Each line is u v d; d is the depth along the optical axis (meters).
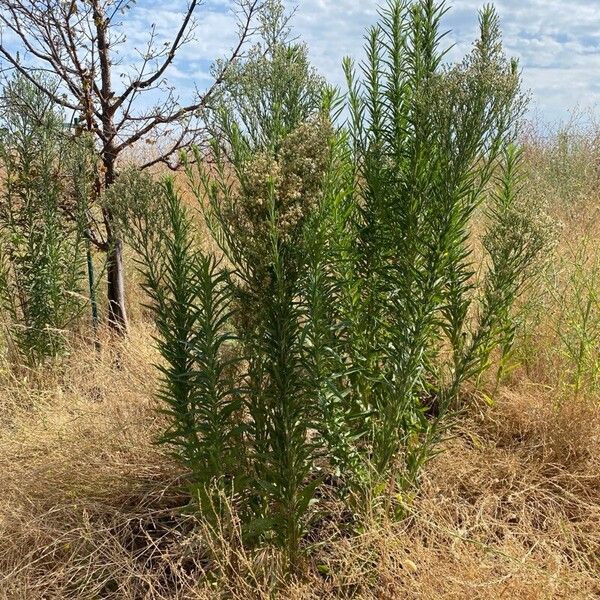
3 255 4.61
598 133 8.59
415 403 3.10
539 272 3.73
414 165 2.63
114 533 3.01
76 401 4.04
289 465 2.46
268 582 2.54
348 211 2.79
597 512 2.91
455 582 2.34
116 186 2.61
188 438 2.61
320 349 2.45
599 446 3.29
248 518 2.69
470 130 2.41
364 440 3.03
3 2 4.17
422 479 3.09
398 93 2.82
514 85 2.43
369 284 2.90
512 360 4.08
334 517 2.93
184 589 2.66
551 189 6.48
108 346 4.62
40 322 4.52
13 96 4.42
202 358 2.49
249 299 2.44
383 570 2.53
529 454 3.30
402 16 2.80
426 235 2.75
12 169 4.53
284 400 2.39
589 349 3.73
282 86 2.52
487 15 2.42
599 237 5.39
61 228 4.65
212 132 2.67
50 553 2.81
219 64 2.82
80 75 4.45
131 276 5.78
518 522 2.88
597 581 2.47
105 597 2.67
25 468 3.47
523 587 2.35
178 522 2.99
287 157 2.29
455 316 3.20
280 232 2.23
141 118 4.64
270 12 2.67
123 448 3.52
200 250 2.62
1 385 4.37
